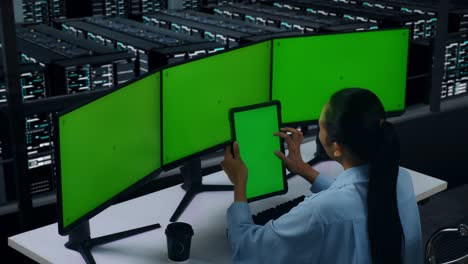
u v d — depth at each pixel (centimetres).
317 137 262
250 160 217
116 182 197
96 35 578
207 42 561
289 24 598
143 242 199
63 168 174
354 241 151
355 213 151
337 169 254
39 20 620
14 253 263
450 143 365
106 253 192
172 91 214
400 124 340
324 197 153
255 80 243
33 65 482
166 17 636
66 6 634
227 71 232
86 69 490
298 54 250
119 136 195
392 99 269
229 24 608
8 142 279
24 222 256
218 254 193
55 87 487
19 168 252
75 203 181
